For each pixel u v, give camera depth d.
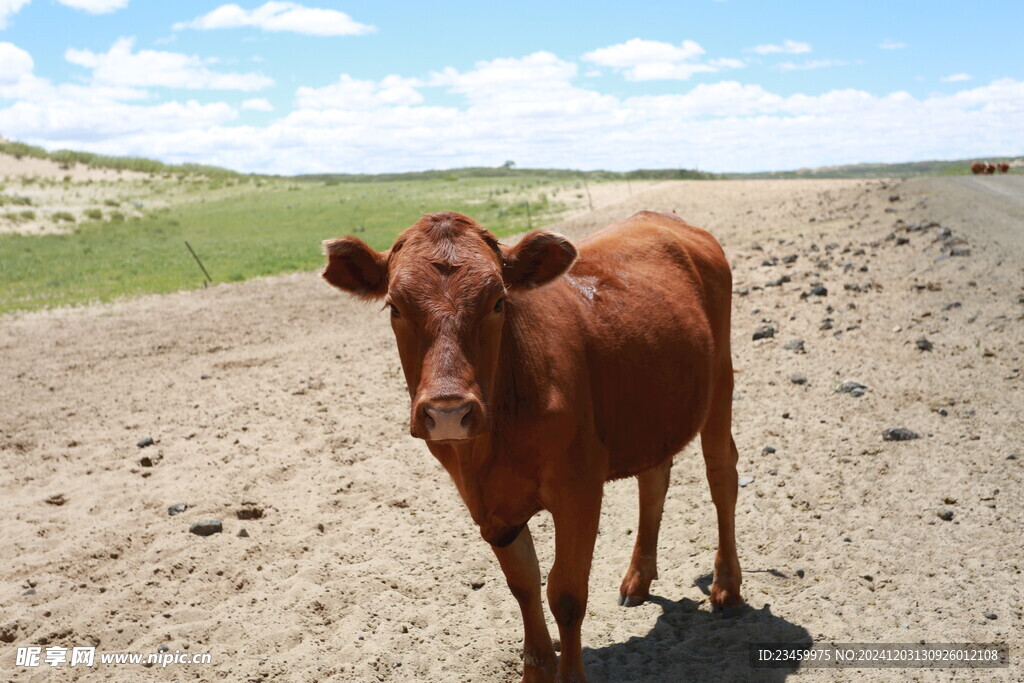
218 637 5.39
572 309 4.52
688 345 5.04
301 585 5.93
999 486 6.14
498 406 4.00
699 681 4.48
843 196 32.81
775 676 4.44
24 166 77.44
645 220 5.92
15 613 5.75
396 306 3.79
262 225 45.03
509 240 26.06
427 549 6.47
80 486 8.09
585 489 4.27
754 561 5.78
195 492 7.70
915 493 6.23
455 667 4.93
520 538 4.46
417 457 8.39
